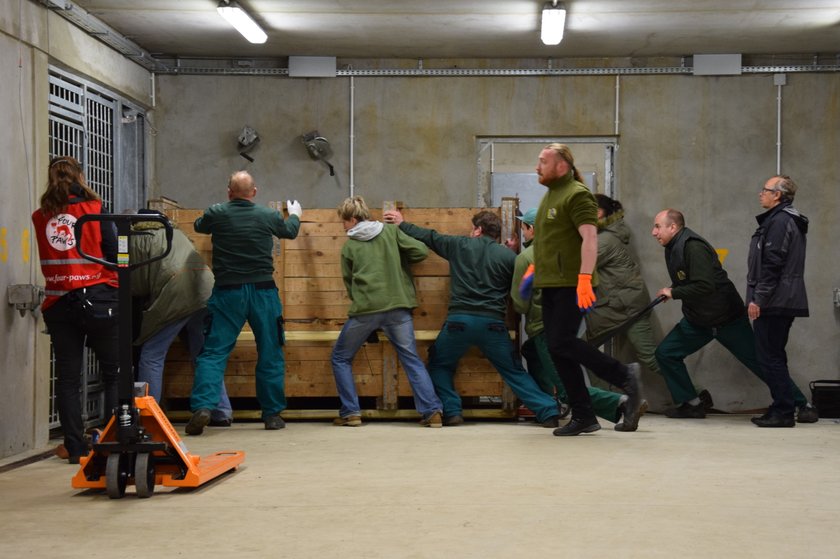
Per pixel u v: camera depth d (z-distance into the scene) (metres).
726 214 8.66
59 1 6.44
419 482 4.45
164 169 8.72
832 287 8.60
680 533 3.39
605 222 8.28
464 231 7.37
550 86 8.72
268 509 3.87
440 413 6.90
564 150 5.72
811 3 7.13
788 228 7.02
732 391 8.61
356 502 3.99
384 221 7.09
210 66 8.71
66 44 6.77
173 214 7.47
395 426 7.00
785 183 7.14
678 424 7.20
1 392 5.61
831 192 8.61
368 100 8.72
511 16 7.45
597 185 8.80
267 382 6.78
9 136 5.81
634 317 7.77
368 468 4.89
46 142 6.34
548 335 5.95
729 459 5.16
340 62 8.72
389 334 6.96
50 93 6.74
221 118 8.71
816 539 3.31
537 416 6.87
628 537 3.34
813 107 8.63
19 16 5.98
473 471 4.75
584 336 8.62
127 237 4.25
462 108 8.73
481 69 8.72
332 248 7.42
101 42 7.47
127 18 7.46
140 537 3.41
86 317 5.25
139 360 6.96
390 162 8.72
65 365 5.36
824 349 8.59
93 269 5.26
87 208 5.26
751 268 7.27
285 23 7.64
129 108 8.26
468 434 6.38
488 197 8.74
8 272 5.73
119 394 4.20
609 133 8.70
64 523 3.67
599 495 4.10
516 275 6.79
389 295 6.89
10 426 5.71
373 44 8.26
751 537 3.34
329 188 8.72
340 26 7.73
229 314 6.63
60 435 6.70
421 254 7.05
